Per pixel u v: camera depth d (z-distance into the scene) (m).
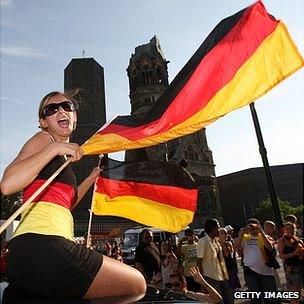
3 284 1.88
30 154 1.77
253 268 7.04
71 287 1.58
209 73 3.92
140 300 1.73
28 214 1.73
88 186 2.87
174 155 62.12
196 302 1.88
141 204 5.09
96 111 89.56
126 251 20.72
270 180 6.95
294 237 7.37
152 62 73.00
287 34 3.82
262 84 3.74
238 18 4.08
